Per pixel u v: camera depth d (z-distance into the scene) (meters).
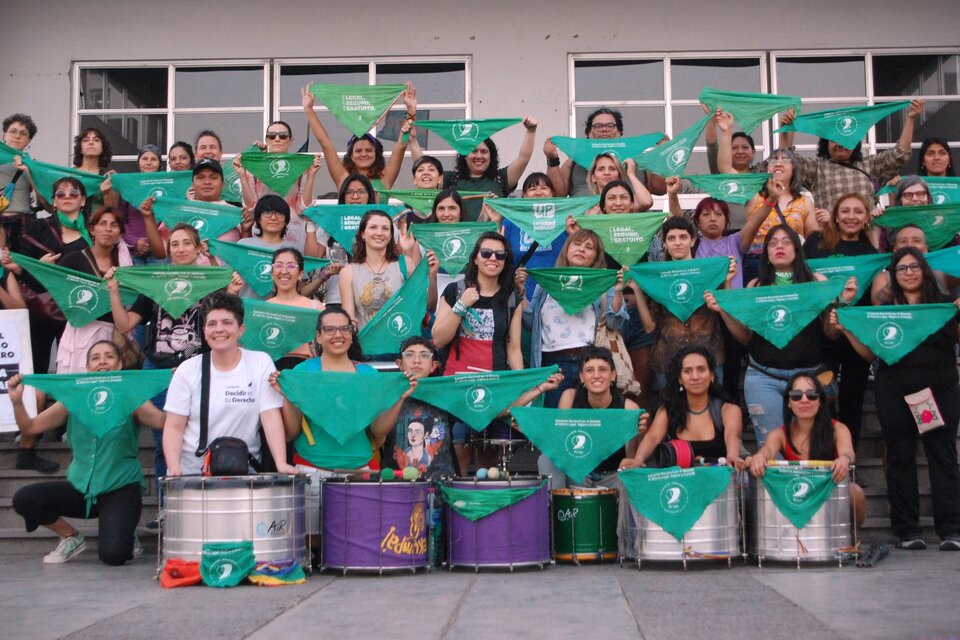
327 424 6.80
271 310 8.05
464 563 6.64
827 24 12.39
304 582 6.24
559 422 7.12
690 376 7.12
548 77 12.46
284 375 6.82
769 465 6.67
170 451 6.75
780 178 9.35
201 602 5.60
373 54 12.52
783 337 7.70
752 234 8.98
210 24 12.59
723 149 9.60
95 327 8.59
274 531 6.29
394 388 6.93
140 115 12.56
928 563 6.71
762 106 9.98
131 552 7.25
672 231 8.59
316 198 12.53
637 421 7.13
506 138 12.43
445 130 10.22
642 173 11.10
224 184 10.56
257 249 8.79
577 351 8.16
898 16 12.36
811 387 7.01
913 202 9.07
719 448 7.14
